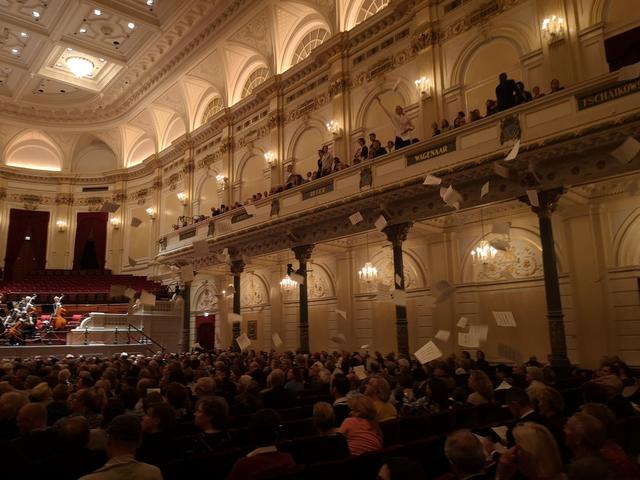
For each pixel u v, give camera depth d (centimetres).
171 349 2186
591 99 907
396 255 1247
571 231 1151
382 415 504
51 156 3008
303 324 1502
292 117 1875
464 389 634
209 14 1925
